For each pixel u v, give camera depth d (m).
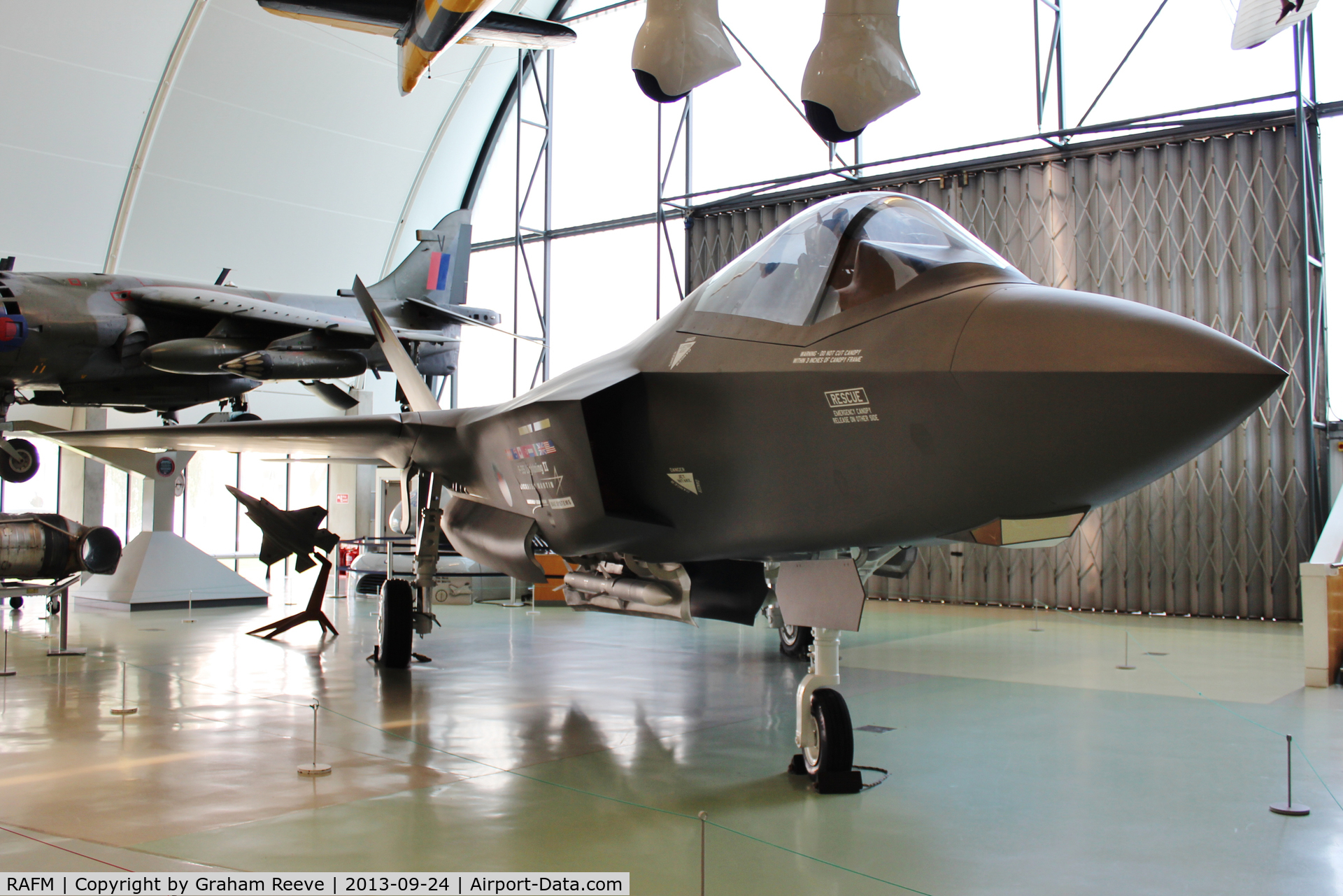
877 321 3.68
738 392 4.11
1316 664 7.54
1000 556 15.20
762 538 4.43
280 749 5.17
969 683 7.66
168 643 9.67
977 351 3.17
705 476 4.43
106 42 18.50
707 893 3.09
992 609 14.69
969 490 3.33
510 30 9.02
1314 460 12.93
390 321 20.61
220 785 4.42
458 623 11.93
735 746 5.36
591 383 4.95
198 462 23.14
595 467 4.90
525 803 4.16
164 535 13.62
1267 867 3.38
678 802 4.22
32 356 14.86
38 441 19.80
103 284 15.91
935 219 4.08
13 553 8.40
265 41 19.97
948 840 3.69
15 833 3.70
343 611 12.98
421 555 8.34
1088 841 3.68
